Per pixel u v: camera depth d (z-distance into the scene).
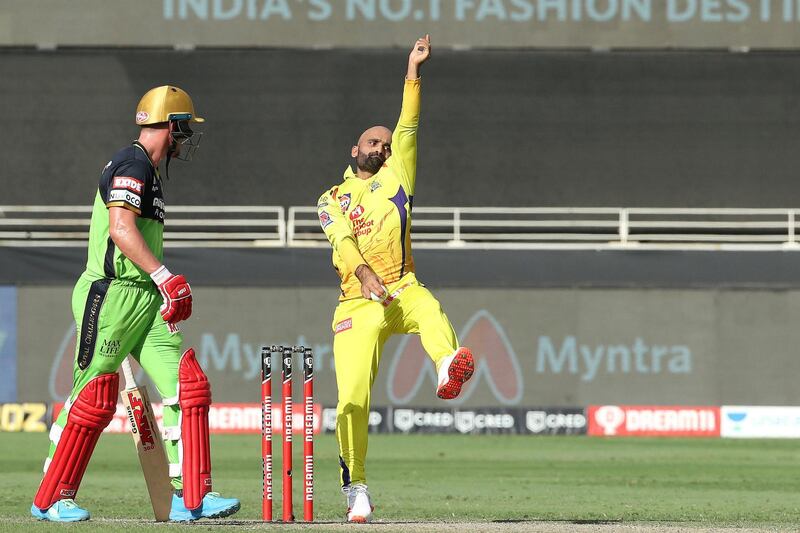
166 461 23.98
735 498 39.25
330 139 79.56
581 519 30.44
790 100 79.56
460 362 24.25
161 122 23.67
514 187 79.25
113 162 23.22
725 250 71.75
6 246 71.31
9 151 78.62
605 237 78.12
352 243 25.06
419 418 69.69
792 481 46.22
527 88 79.69
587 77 79.81
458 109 79.44
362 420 25.48
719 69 79.75
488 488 42.56
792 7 79.88
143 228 23.47
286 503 24.61
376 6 80.06
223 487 41.72
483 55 79.75
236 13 80.00
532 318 71.62
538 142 79.44
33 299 71.31
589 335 71.56
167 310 22.72
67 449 23.66
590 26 80.06
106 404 23.72
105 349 23.56
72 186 78.75
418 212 78.81
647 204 79.38
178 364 24.34
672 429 70.06
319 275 72.06
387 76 80.00
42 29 79.50
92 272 23.55
